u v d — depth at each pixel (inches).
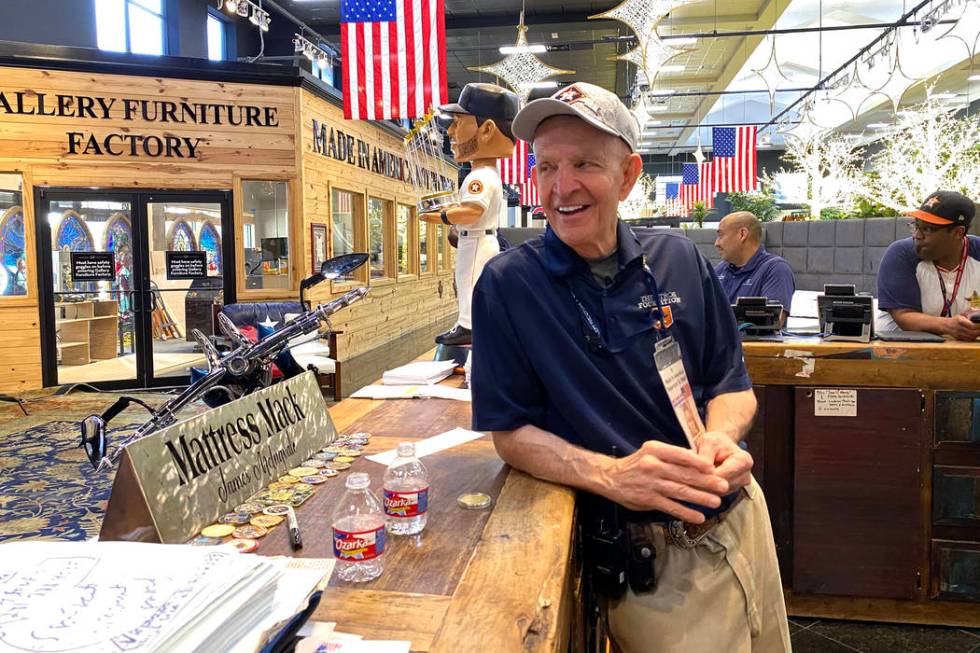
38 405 237.8
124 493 39.0
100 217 269.0
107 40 407.2
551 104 49.0
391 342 418.6
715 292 59.6
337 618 33.6
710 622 52.1
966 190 239.0
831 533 102.2
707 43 478.9
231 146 277.9
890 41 322.0
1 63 251.8
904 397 99.0
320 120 307.7
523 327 52.6
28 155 258.1
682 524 53.2
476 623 32.7
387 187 412.5
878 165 268.8
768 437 104.3
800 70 545.3
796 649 95.6
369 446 63.6
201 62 268.8
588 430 51.7
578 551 51.7
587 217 50.7
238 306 201.9
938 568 99.6
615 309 52.5
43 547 28.6
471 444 64.4
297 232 289.9
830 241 247.3
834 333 105.3
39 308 264.8
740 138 462.6
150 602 24.3
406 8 190.1
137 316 273.6
